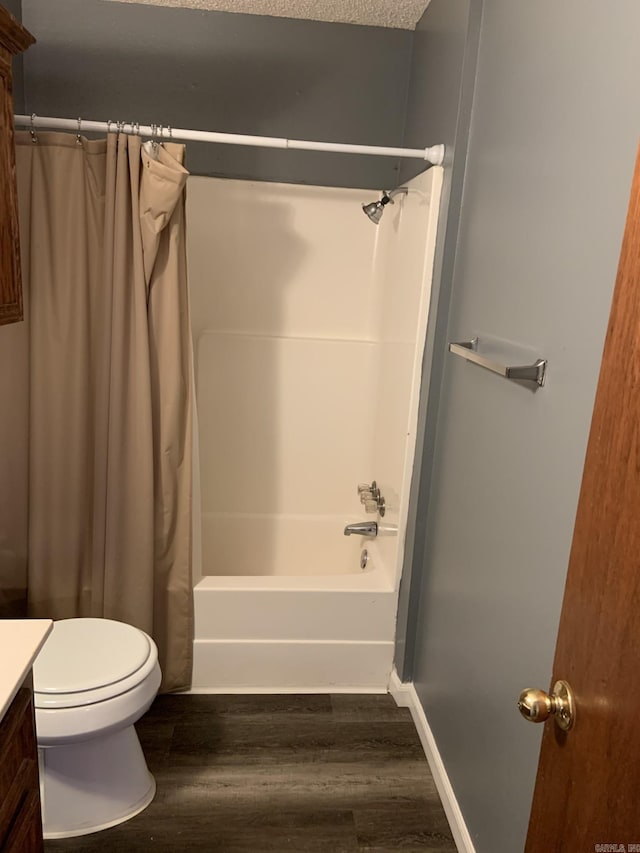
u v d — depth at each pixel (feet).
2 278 4.94
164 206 6.16
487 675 5.14
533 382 4.37
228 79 8.14
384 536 8.02
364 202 8.89
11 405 6.59
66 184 6.25
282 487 9.66
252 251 8.93
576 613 2.54
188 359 6.86
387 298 8.52
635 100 3.29
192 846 5.62
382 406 8.49
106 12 7.79
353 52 8.22
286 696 7.61
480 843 5.24
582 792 2.42
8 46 4.83
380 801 6.21
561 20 4.20
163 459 6.85
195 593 7.28
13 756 3.44
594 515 2.43
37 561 6.82
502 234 5.09
